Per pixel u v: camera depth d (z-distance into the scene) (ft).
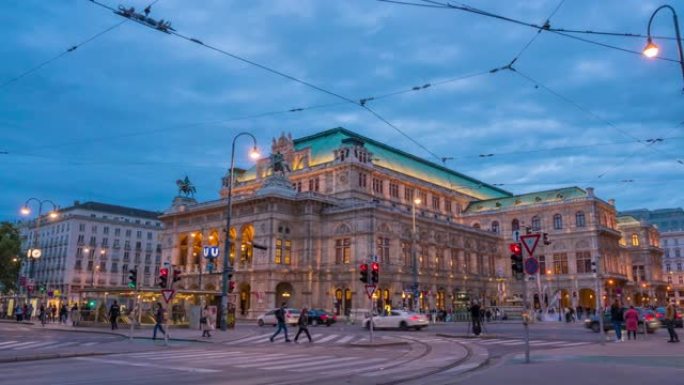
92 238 417.90
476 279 321.73
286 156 325.62
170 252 312.29
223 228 285.02
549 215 347.56
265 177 313.32
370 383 48.60
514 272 67.15
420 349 86.79
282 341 108.88
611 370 52.75
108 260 423.64
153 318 160.97
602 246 335.06
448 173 392.27
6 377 53.62
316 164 310.86
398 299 257.75
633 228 419.54
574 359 64.59
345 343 101.09
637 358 65.00
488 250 343.05
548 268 341.21
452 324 205.26
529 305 296.10
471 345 94.43
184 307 159.84
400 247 268.41
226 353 82.17
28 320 224.53
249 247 278.67
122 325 157.07
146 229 453.58
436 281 287.28
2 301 275.80
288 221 270.05
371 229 252.83
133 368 61.36
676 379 46.52
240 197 275.18
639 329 129.80
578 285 327.06
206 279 285.23
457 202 379.35
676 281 517.55
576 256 333.21
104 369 60.39
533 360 64.39
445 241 302.25
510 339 111.04
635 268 413.80
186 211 304.30
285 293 266.16
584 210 335.26
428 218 290.56
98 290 165.78
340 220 265.34
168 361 69.56
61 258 408.46
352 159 289.33
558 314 247.70
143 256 447.83
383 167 311.06
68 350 86.28
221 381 50.08
